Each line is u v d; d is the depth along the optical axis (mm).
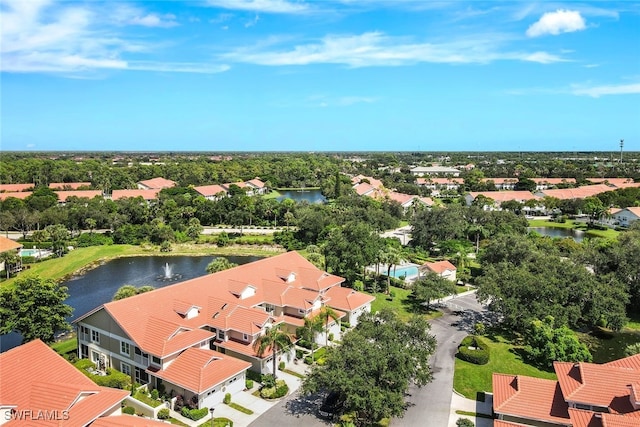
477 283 66500
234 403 44312
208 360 44719
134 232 120562
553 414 37562
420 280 72750
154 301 52188
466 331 63688
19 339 61219
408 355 40906
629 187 173875
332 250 80062
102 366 50938
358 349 40812
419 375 42812
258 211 144625
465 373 51125
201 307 54250
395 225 132250
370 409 38812
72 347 56719
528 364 53969
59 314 53656
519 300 60562
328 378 38844
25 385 37500
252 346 50125
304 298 59375
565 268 64875
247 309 53094
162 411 41250
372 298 67188
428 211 114125
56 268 96062
